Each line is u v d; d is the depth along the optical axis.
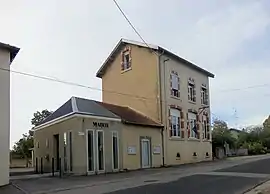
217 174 18.95
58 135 24.42
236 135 67.50
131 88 31.56
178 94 32.25
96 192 13.64
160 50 30.08
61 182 17.80
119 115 25.84
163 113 29.61
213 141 45.50
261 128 71.06
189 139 33.25
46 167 26.05
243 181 15.93
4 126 17.80
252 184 14.98
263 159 32.16
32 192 14.59
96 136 22.91
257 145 57.75
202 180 16.39
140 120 27.52
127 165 24.94
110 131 24.00
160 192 12.98
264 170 20.77
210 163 30.22
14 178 20.53
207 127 37.47
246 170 20.97
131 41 31.59
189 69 34.78
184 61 33.22
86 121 22.44
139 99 30.83
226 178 17.08
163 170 23.84
